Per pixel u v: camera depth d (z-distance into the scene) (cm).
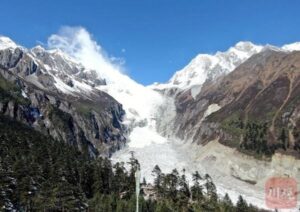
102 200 14700
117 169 17550
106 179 16800
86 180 16150
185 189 17012
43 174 13800
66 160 16225
